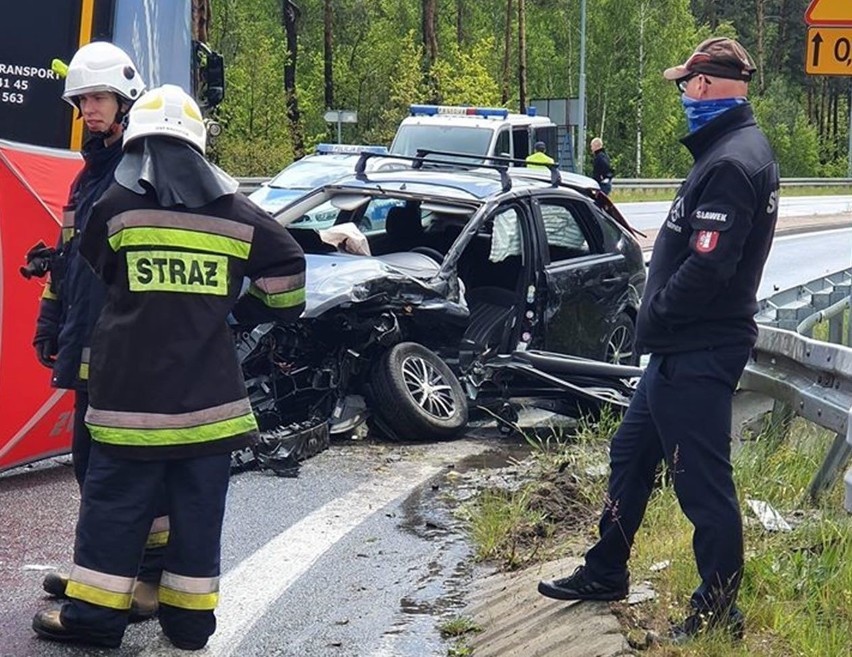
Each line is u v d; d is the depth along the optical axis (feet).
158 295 13.53
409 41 142.10
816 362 18.04
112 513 13.75
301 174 48.06
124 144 13.71
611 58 209.46
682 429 13.06
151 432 13.53
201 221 13.74
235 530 19.11
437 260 27.43
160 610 14.25
